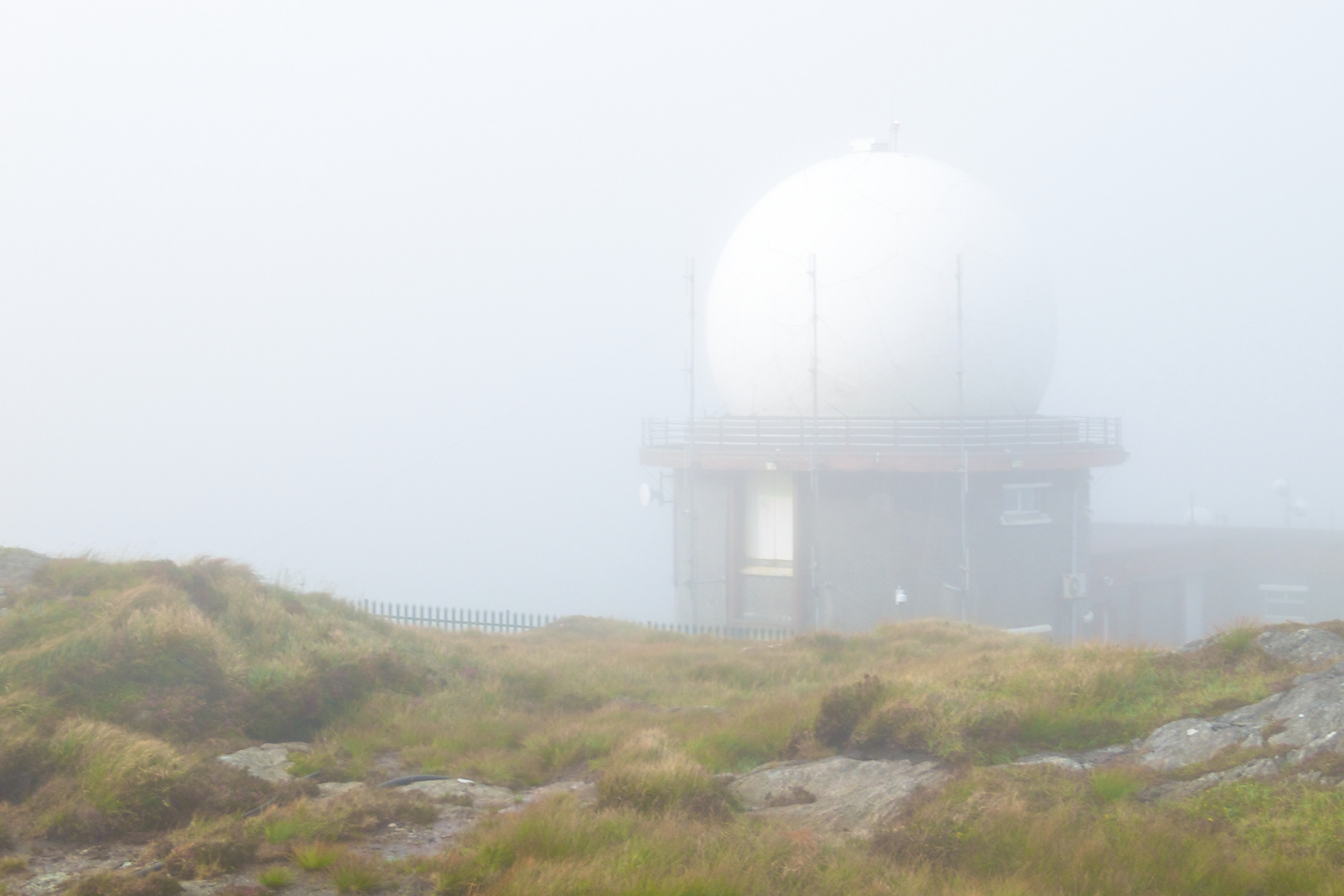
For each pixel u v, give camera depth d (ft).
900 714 36.45
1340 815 24.38
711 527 125.80
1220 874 22.45
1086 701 36.27
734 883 23.30
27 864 26.76
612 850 25.45
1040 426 120.78
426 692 52.70
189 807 31.55
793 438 119.24
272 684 45.83
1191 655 39.47
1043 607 119.96
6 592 49.16
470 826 30.53
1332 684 32.42
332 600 64.39
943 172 127.75
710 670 64.18
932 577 113.70
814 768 35.09
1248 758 28.96
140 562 55.11
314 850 26.22
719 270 133.28
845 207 122.31
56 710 38.58
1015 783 29.35
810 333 120.06
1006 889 22.53
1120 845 24.39
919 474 114.01
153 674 43.09
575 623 96.22
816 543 116.47
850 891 23.24
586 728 45.52
